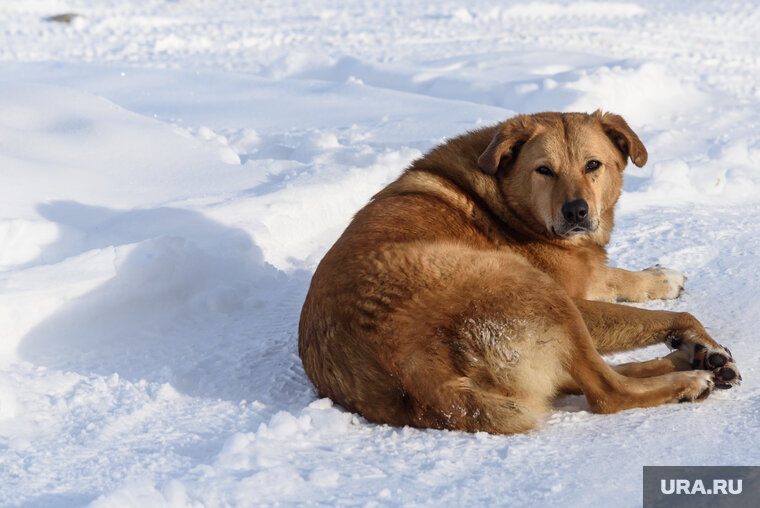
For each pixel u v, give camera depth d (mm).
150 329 5516
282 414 3908
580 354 3994
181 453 3803
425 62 16781
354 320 3990
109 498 3010
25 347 5172
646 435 3664
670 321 4441
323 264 4371
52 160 7719
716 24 26938
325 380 4176
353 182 7992
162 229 6457
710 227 7500
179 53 20047
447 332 3889
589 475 3283
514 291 3992
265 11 29484
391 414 3959
